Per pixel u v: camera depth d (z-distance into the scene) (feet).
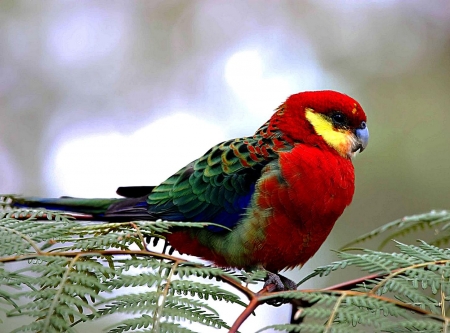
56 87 52.24
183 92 52.19
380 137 45.98
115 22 54.54
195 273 12.46
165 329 10.94
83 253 12.79
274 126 24.94
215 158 24.23
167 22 54.29
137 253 13.19
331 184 22.77
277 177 22.30
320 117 24.71
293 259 23.44
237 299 12.92
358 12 51.85
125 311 11.34
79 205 24.88
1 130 50.60
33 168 49.70
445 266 13.23
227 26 53.57
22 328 10.78
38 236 13.57
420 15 51.34
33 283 11.78
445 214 13.17
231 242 22.84
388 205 43.27
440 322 11.13
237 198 22.80
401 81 49.14
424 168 44.16
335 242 42.45
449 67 49.62
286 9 52.90
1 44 52.70
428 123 46.78
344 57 50.65
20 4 53.83
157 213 24.17
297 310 12.16
